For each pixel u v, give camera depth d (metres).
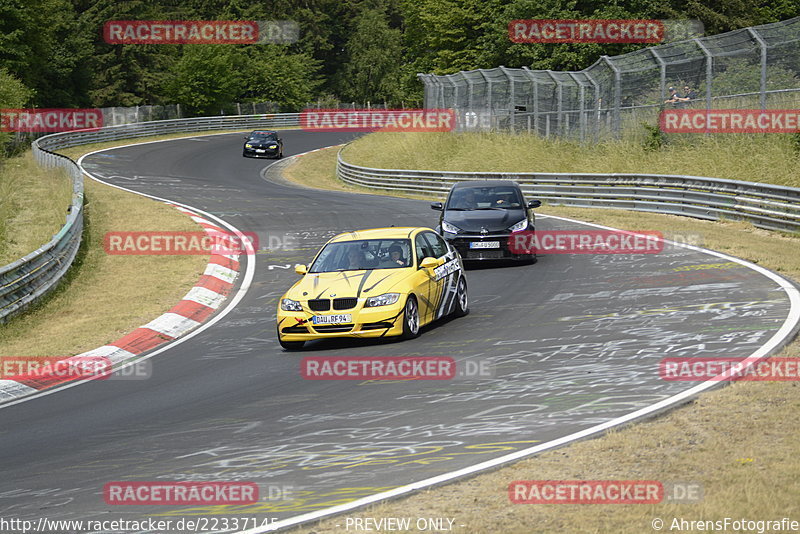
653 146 90.62
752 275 43.97
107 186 115.62
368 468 20.83
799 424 20.62
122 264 64.00
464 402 26.41
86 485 21.61
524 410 24.86
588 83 103.19
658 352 30.42
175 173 143.88
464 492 18.28
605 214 76.81
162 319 46.78
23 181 113.38
